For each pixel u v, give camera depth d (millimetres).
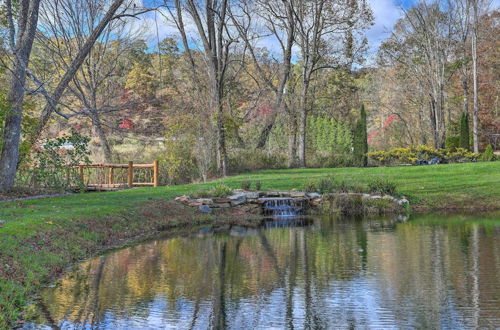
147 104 40562
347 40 35500
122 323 6434
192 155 27047
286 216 19469
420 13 40750
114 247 12109
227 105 32125
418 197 22281
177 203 18484
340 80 45156
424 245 12297
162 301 7449
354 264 10109
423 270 9477
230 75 41219
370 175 26141
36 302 7305
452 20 41594
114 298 7562
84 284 8375
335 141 44719
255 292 7965
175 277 8977
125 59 42500
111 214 14203
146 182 26219
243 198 20266
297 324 6414
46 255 9305
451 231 14711
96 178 25969
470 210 20516
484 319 6539
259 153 33531
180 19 30453
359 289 8133
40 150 19562
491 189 23016
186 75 45250
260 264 10156
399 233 14453
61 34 27266
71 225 11766
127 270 9516
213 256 11055
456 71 50219
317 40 35438
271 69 42219
